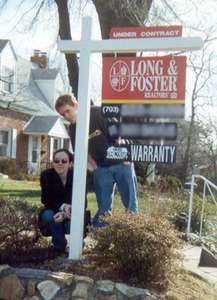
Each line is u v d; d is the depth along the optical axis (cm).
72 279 495
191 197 903
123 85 579
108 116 586
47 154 3083
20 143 2866
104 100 586
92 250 565
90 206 1139
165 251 505
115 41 568
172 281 533
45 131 2906
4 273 508
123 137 580
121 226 511
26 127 2916
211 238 882
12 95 2830
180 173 2625
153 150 570
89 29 577
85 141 565
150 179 1870
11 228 554
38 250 574
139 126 574
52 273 507
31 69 3391
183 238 852
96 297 488
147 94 571
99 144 603
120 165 612
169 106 562
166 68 564
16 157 2814
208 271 670
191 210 916
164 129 565
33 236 573
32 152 2961
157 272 508
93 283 493
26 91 3102
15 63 2891
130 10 1443
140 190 1155
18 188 1725
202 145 3341
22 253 561
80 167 561
